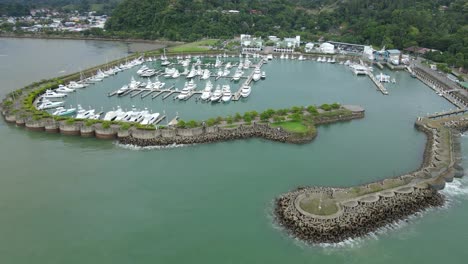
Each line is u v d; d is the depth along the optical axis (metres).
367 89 169.62
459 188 82.69
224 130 111.06
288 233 68.56
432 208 75.81
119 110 126.44
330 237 66.31
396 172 91.12
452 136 108.75
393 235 68.38
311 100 150.25
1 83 171.38
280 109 129.25
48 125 114.69
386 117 130.88
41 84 160.88
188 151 103.12
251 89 166.75
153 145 105.75
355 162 96.38
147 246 66.69
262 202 78.44
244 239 67.81
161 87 167.50
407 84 178.25
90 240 68.25
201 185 85.44
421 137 113.25
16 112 123.88
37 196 81.44
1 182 86.81
